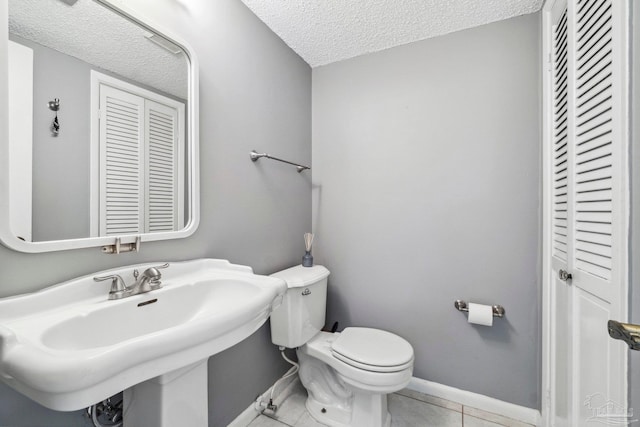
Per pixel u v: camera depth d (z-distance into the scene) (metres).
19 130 0.65
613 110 0.67
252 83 1.39
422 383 1.59
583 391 0.83
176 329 0.57
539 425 1.31
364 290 1.76
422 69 1.60
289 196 1.69
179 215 1.03
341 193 1.83
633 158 0.61
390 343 1.34
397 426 1.35
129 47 0.88
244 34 1.33
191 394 0.83
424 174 1.60
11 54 0.64
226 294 0.98
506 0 1.29
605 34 0.72
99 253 0.81
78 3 0.76
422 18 1.42
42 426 0.69
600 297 0.73
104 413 0.80
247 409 1.35
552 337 1.17
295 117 1.75
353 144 1.80
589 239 0.80
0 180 0.62
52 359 0.44
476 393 1.48
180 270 0.99
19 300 0.62
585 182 0.84
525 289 1.39
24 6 0.66
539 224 1.33
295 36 1.58
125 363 0.49
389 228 1.69
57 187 0.72
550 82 1.21
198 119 1.08
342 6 1.34
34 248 0.67
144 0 0.91
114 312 0.73
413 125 1.63
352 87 1.80
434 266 1.58
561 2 1.09
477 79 1.48
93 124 0.79
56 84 0.71
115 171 0.84
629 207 0.62
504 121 1.43
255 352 1.41
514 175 1.41
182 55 1.03
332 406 1.39
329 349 1.39
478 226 1.48
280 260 1.62
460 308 1.48
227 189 1.25
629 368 0.59
